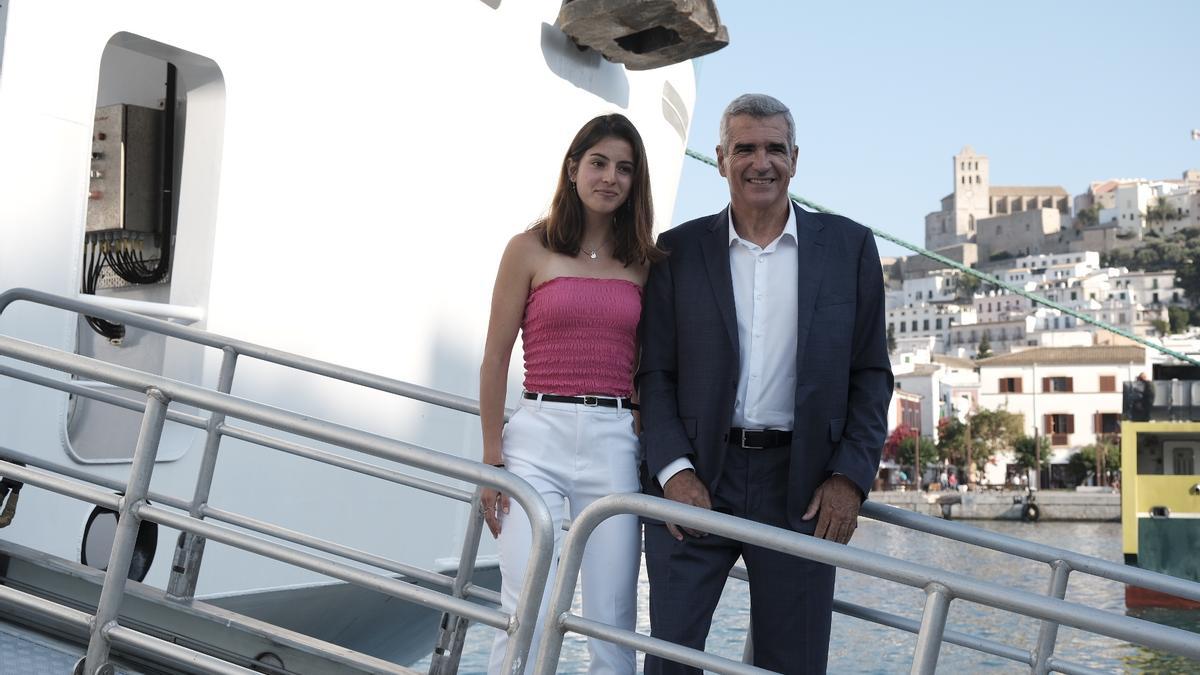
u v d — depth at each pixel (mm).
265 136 4719
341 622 5398
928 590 2076
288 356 3654
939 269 194250
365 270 5164
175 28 4328
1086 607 1962
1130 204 186250
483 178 5715
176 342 4574
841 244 2762
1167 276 166750
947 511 82688
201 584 4527
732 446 2738
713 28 5883
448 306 5566
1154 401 20453
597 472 2703
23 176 3824
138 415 4793
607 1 5621
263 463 4758
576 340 2701
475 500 3441
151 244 5191
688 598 2703
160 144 5180
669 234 2859
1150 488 20328
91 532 4195
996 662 16516
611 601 2738
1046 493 81625
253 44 4637
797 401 2666
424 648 6441
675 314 2777
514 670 2318
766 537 2168
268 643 3363
